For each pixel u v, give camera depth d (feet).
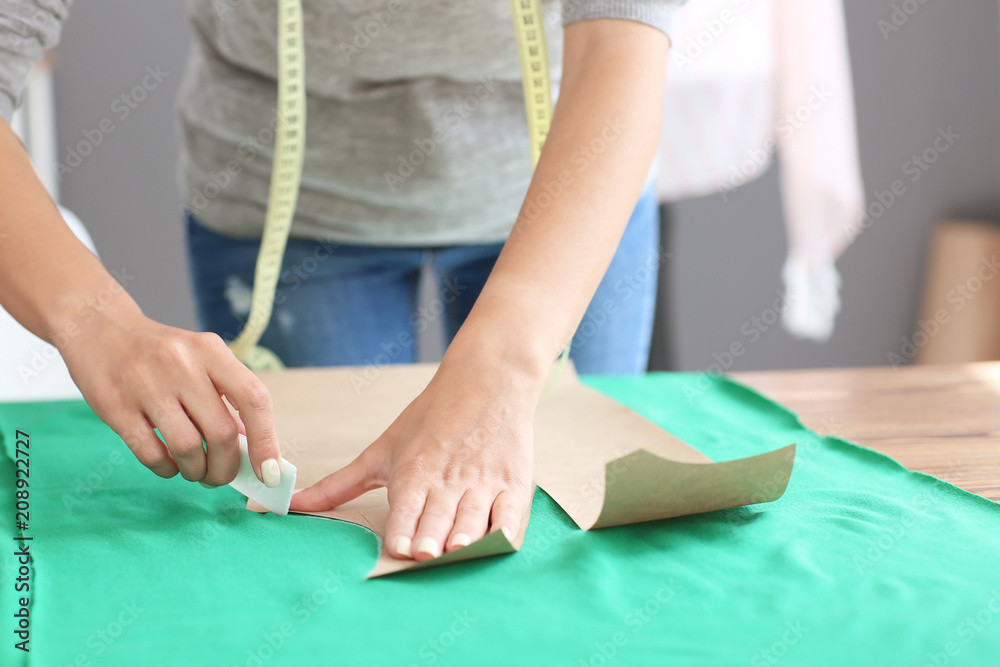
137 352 2.11
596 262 2.36
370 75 3.51
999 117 9.40
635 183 2.44
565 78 2.67
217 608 1.68
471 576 1.84
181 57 8.09
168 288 8.48
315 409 3.16
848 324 9.69
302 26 3.30
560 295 2.31
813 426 3.08
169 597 1.73
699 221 9.26
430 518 1.94
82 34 7.87
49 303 2.23
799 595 1.72
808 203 6.20
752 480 2.06
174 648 1.52
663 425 3.07
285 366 4.17
